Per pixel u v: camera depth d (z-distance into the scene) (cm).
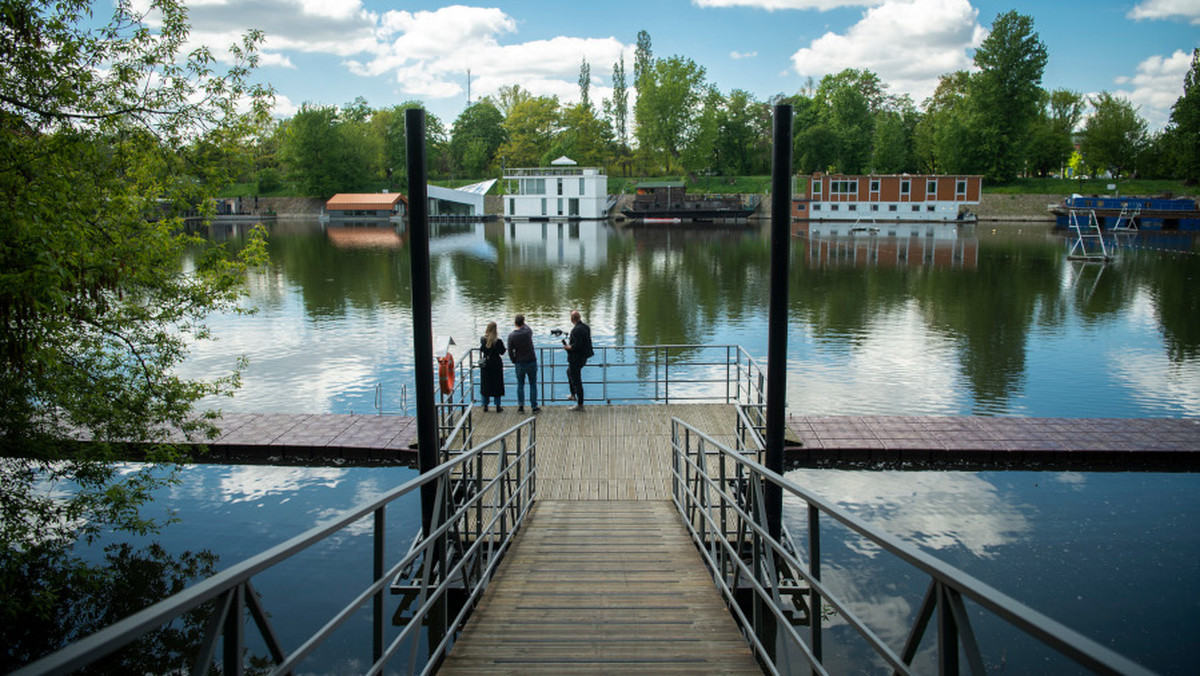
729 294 3042
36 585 855
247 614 783
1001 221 7556
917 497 1086
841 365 1900
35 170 737
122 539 970
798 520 1006
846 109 9469
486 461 1038
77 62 796
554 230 6975
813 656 309
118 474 1170
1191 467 1187
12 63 750
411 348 2103
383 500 312
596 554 668
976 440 1240
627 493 957
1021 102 8144
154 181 902
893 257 4350
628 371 1864
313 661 703
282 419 1373
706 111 9306
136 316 932
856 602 802
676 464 898
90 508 888
